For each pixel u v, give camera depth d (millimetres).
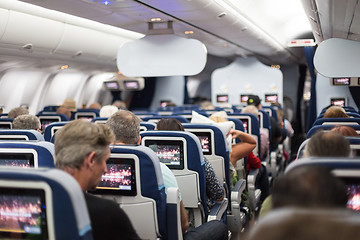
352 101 10969
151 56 5828
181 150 2859
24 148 2275
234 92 13008
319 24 6289
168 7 5441
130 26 7035
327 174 973
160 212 2273
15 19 6043
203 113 5523
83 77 11383
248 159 4852
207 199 3293
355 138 2283
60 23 7098
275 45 11383
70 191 1227
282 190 970
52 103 10469
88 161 1616
